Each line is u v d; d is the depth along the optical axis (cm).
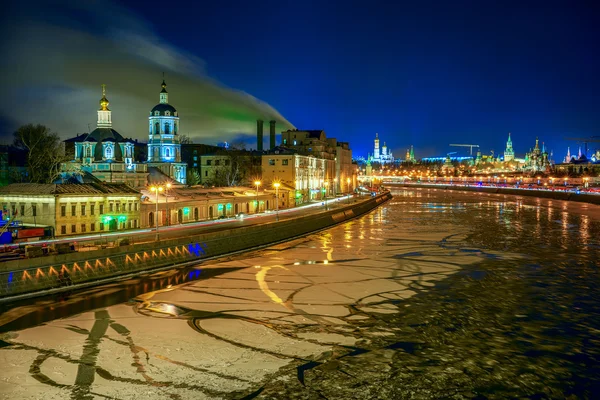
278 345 3397
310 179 16562
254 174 15512
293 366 3080
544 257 6669
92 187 7575
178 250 5912
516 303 4447
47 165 11675
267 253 6831
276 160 14925
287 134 18475
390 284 5088
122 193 7800
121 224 7775
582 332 3728
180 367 3036
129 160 13238
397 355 3272
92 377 2886
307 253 6856
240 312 4091
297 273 5541
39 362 3073
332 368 3066
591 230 9700
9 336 3481
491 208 15438
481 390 2852
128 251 5284
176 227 8319
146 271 5391
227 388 2795
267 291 4744
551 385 2914
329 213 10512
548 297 4653
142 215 8281
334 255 6712
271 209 12775
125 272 5191
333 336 3581
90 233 7150
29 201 6900
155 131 15250
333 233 9169
